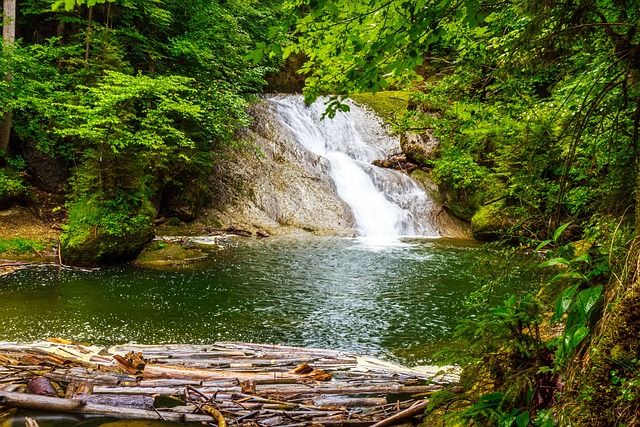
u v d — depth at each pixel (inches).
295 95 1026.1
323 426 180.7
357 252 594.2
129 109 578.2
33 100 539.2
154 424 181.5
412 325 330.0
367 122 982.4
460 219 794.8
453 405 155.0
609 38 147.9
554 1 135.0
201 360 249.1
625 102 133.3
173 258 526.6
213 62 741.3
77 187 531.8
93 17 729.6
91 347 272.5
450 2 131.5
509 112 231.6
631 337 96.5
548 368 114.3
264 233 701.3
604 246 124.7
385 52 146.6
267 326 325.4
